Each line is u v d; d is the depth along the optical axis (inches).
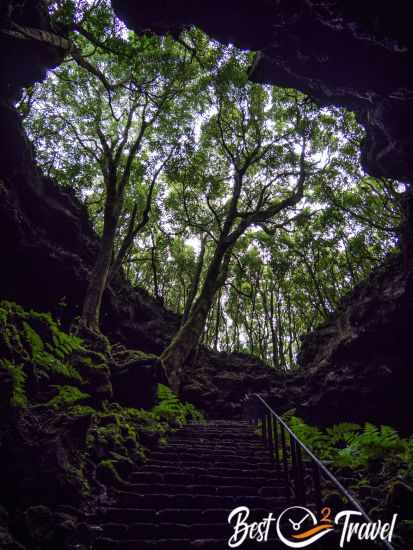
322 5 261.6
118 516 177.9
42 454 169.8
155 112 615.2
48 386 248.5
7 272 465.1
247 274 1067.9
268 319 1115.3
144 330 646.5
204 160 733.9
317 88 378.3
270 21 289.6
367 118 398.9
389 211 745.6
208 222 820.0
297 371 725.3
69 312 505.0
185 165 680.4
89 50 597.3
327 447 282.8
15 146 470.3
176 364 526.3
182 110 645.3
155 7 302.7
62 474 170.2
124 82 553.9
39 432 181.0
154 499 194.4
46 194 565.6
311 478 235.9
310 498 208.8
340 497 193.9
